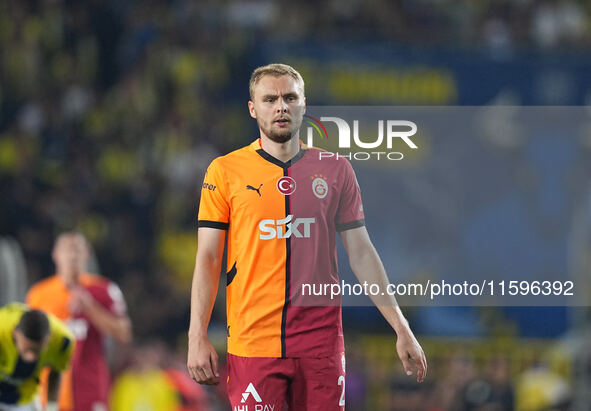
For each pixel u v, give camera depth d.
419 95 42.12
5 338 18.02
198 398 31.67
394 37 49.31
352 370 31.19
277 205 11.91
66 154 44.22
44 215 41.28
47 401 19.05
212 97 47.03
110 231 41.53
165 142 45.09
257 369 11.67
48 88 46.59
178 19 49.28
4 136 44.44
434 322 30.08
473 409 29.89
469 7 51.56
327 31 49.47
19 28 47.56
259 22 49.44
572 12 52.19
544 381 29.50
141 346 33.38
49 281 23.92
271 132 12.02
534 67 42.09
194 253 42.12
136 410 31.05
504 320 29.98
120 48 48.62
